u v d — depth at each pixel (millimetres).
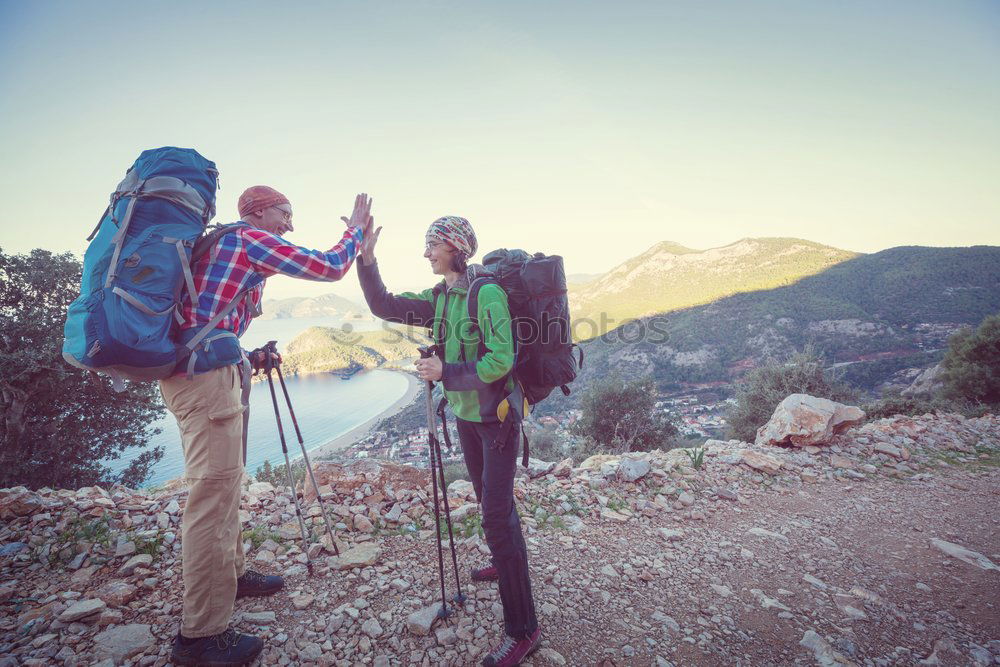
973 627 2516
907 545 3619
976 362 16250
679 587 2816
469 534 3184
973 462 5863
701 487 4551
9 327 12398
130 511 3023
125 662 1872
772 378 16859
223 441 1839
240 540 2365
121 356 1491
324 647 2047
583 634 2275
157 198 1685
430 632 2176
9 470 12133
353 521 3219
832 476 5199
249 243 1834
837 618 2564
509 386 2051
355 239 2211
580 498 4023
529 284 2025
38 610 2131
